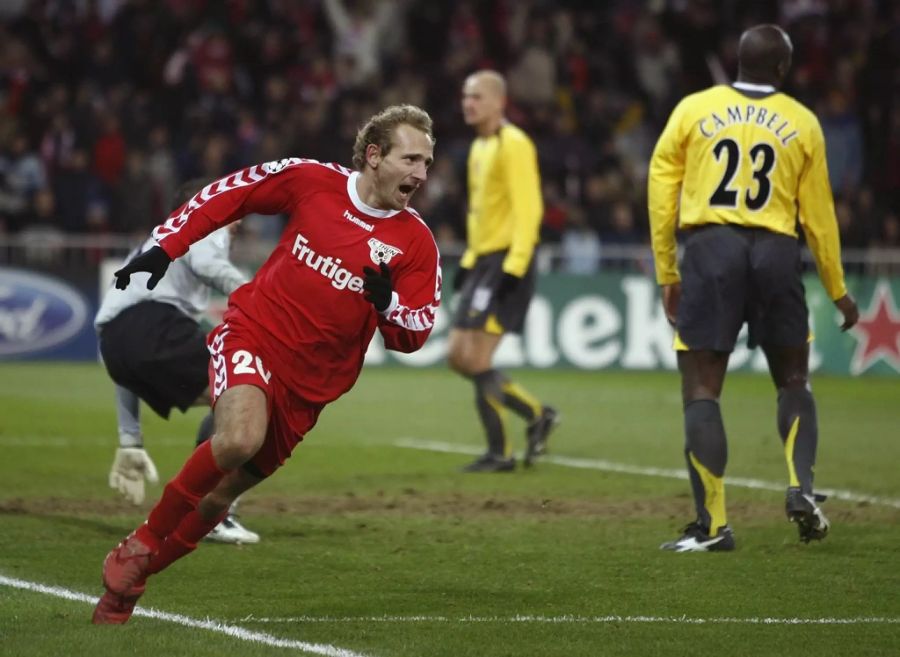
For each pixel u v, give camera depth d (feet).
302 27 247.70
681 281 78.18
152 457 114.11
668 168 78.48
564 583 68.08
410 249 59.62
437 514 89.20
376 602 63.36
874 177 245.65
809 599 65.05
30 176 213.25
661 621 60.23
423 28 254.06
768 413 157.99
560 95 254.68
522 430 144.15
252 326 59.00
